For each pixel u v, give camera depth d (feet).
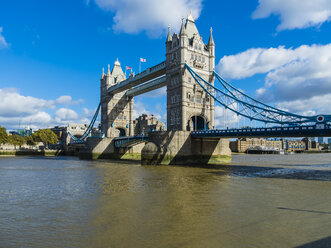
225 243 44.04
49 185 105.81
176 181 111.96
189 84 219.41
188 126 217.97
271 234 48.06
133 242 44.80
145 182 110.22
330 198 77.66
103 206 69.56
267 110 167.32
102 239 46.29
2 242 45.37
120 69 355.56
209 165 194.29
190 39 230.89
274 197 79.05
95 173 147.43
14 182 114.93
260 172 146.72
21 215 61.82
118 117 338.13
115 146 312.50
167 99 229.86
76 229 51.65
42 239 46.62
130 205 70.23
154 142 203.10
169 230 50.42
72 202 74.69
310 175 133.69
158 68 246.47
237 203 71.46
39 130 471.62
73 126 522.47
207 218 57.82
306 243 43.96
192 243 44.16
